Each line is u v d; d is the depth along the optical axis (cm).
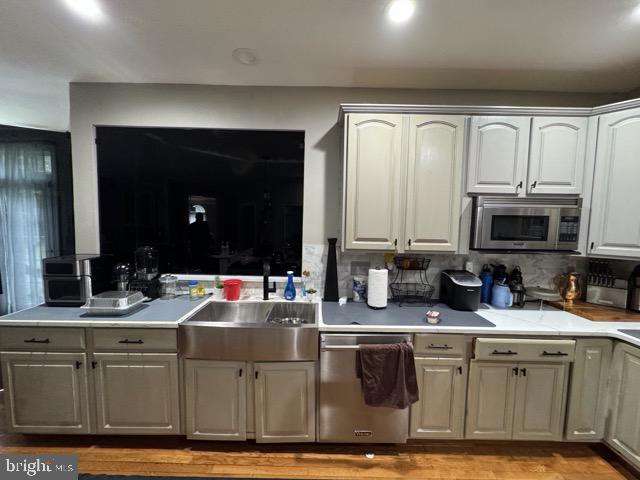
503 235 199
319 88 228
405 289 229
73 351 179
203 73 214
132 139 235
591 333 174
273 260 243
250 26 171
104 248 240
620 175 188
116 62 203
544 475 173
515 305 219
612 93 226
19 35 178
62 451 184
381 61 199
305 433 183
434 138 196
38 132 285
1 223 276
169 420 182
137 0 155
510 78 214
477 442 195
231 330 174
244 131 235
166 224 240
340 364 177
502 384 179
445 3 153
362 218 201
